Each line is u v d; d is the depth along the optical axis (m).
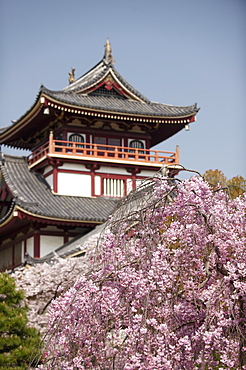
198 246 10.84
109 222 12.83
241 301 10.25
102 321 10.87
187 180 10.96
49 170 44.47
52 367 10.98
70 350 10.90
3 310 19.92
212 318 9.98
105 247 11.46
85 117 44.94
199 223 10.93
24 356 18.69
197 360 9.67
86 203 42.91
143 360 9.77
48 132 47.75
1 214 48.62
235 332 9.96
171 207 11.15
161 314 10.30
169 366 9.46
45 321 24.06
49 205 41.12
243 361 9.70
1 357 18.70
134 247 11.33
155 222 11.45
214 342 9.60
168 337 9.82
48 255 37.12
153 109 46.78
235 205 11.61
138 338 9.88
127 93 47.62
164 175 12.12
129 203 13.16
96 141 46.09
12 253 44.75
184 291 10.88
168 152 46.12
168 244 11.23
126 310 10.76
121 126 46.81
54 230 41.06
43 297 26.08
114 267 11.16
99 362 10.74
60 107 42.62
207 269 10.71
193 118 46.19
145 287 10.39
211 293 10.36
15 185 43.31
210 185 12.24
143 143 47.34
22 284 27.08
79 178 43.97
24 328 20.17
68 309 10.89
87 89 46.44
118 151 46.31
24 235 42.69
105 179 44.62
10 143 52.22
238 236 11.13
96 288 10.66
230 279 10.00
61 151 45.03
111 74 46.81
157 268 10.41
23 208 38.31
